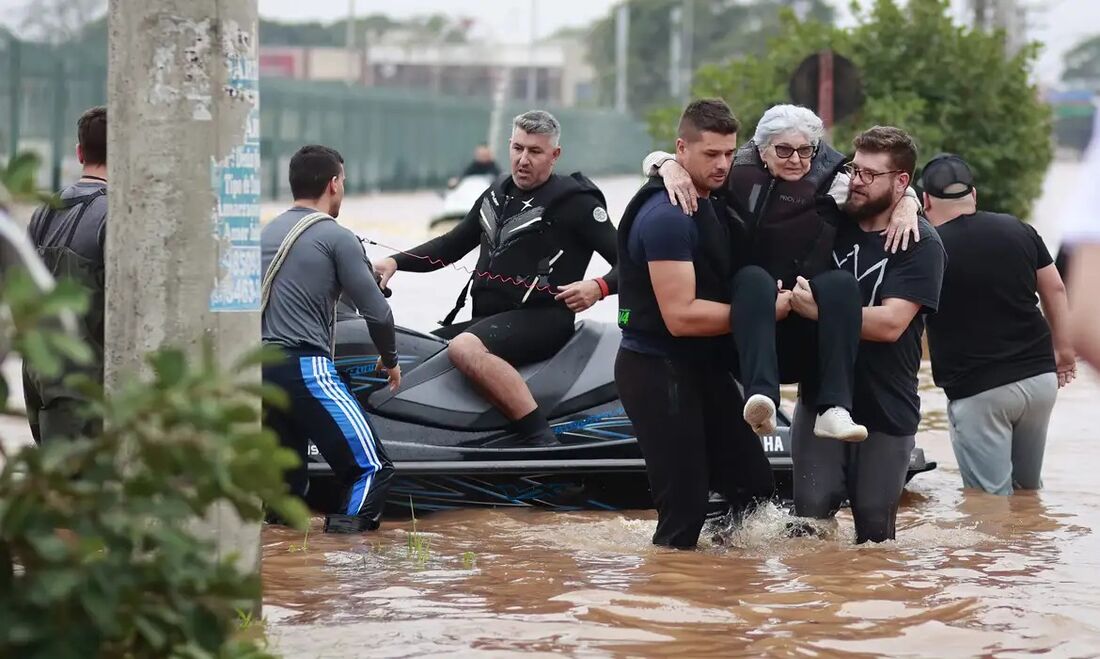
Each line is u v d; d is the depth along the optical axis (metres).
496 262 23.22
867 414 18.84
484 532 20.25
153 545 8.72
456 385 22.64
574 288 22.50
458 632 14.48
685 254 17.95
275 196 127.00
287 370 20.02
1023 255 22.98
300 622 14.87
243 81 14.44
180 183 14.23
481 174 91.88
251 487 8.67
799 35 49.03
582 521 21.20
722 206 18.64
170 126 14.19
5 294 8.02
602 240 23.02
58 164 96.56
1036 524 20.86
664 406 18.53
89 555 8.38
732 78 49.97
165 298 14.27
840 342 17.84
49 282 9.02
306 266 20.23
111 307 14.45
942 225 23.34
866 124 46.12
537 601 15.87
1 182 8.48
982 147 46.81
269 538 19.58
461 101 174.62
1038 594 16.44
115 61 14.34
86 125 19.62
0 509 8.32
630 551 18.78
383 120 152.88
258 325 14.73
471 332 22.80
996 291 22.91
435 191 164.38
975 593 16.39
